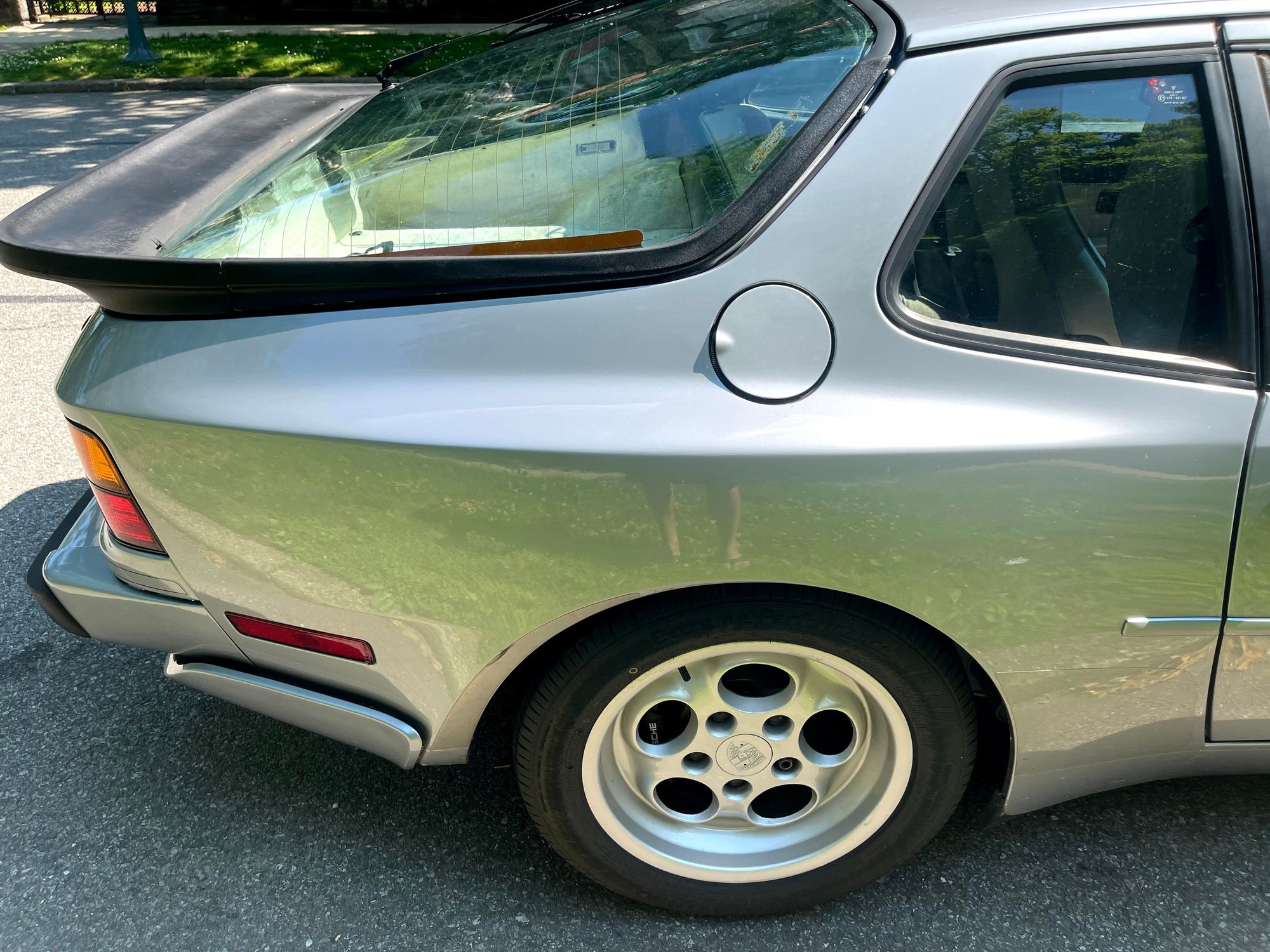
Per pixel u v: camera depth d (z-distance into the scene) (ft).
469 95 6.42
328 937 5.86
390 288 4.77
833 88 4.86
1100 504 4.72
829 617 4.99
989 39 4.77
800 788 6.13
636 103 5.55
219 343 4.89
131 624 5.67
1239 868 6.23
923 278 4.75
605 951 5.78
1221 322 4.81
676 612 4.99
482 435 4.63
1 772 7.08
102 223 5.59
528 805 5.58
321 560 4.97
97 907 6.05
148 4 54.13
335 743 7.36
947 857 6.34
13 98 33.65
